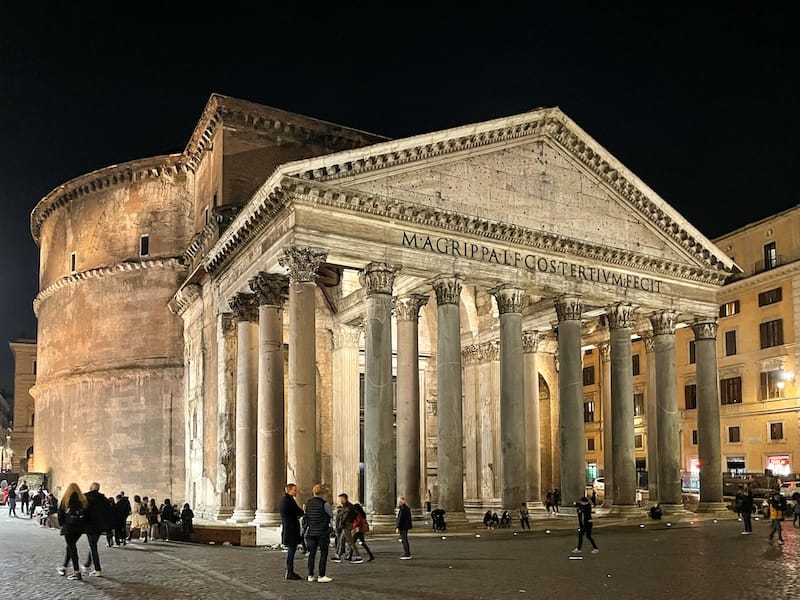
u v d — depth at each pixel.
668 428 35.75
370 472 27.73
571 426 32.50
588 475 60.66
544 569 18.00
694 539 25.89
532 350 40.81
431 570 17.89
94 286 46.00
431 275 30.16
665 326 36.28
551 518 31.95
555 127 33.31
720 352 51.06
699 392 37.56
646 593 14.37
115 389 43.78
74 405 45.75
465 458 42.47
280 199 27.59
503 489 30.83
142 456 42.28
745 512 28.23
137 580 16.30
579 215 33.75
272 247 28.81
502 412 31.19
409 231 29.38
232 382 33.78
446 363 29.66
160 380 42.72
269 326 29.53
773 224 48.00
